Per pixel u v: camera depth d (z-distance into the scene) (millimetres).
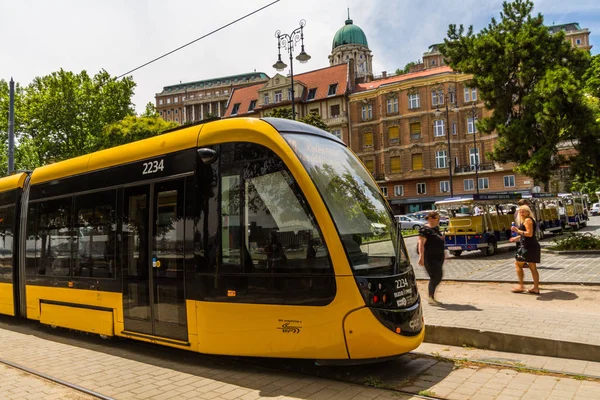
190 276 5996
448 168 49625
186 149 6398
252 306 5512
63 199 8273
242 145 5910
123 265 6938
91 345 7641
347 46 93625
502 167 47500
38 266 8625
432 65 98812
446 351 6371
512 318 7082
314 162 5711
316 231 5266
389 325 5121
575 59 18781
